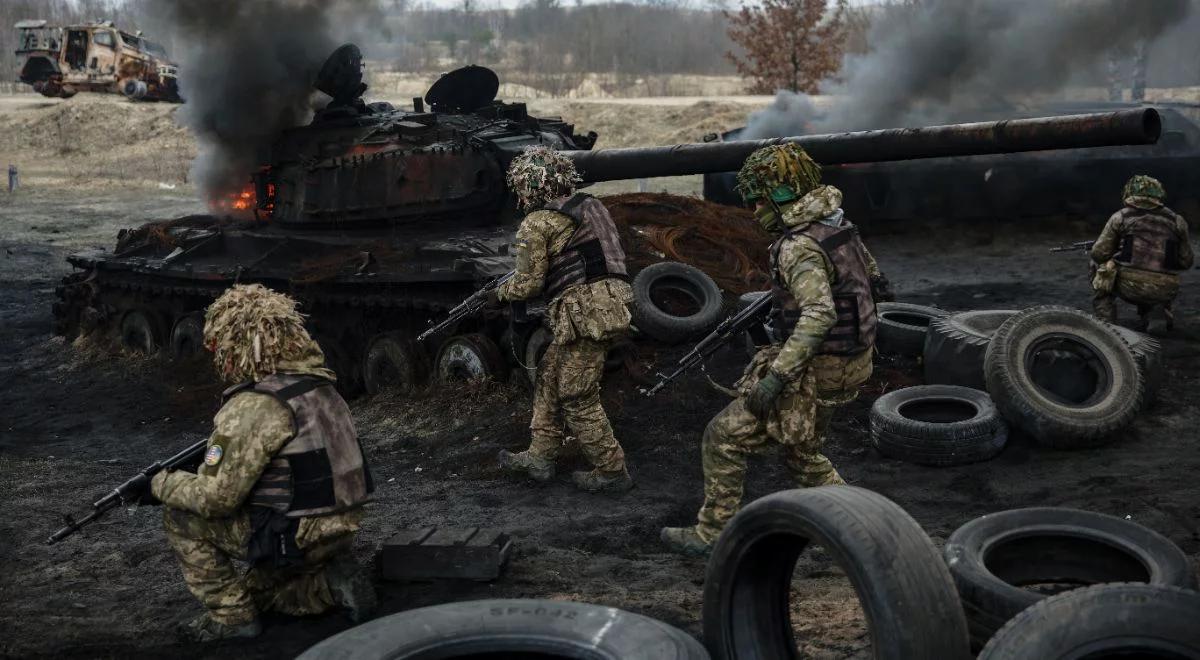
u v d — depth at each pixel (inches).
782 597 145.3
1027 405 265.3
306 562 167.0
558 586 195.0
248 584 177.6
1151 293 366.0
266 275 413.7
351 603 175.5
